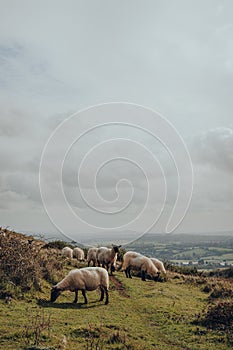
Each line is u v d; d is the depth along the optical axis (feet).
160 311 46.98
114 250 72.90
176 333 38.68
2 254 53.11
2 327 34.53
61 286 47.78
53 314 41.11
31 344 30.66
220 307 44.01
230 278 89.61
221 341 36.22
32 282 50.39
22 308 42.01
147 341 35.68
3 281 47.67
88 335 34.91
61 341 32.04
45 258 62.90
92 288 49.44
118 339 34.37
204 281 74.84
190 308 49.37
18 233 84.74
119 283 66.13
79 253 93.76
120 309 47.44
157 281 73.05
